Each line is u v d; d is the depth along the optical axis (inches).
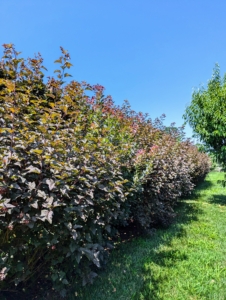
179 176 181.8
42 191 57.4
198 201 253.0
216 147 238.4
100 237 79.8
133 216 129.6
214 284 85.0
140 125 175.8
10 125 67.2
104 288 78.4
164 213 151.3
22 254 64.4
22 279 60.4
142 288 80.0
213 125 226.2
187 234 139.6
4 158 54.0
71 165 66.5
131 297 73.9
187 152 267.1
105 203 79.9
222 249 117.4
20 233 59.0
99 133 103.5
